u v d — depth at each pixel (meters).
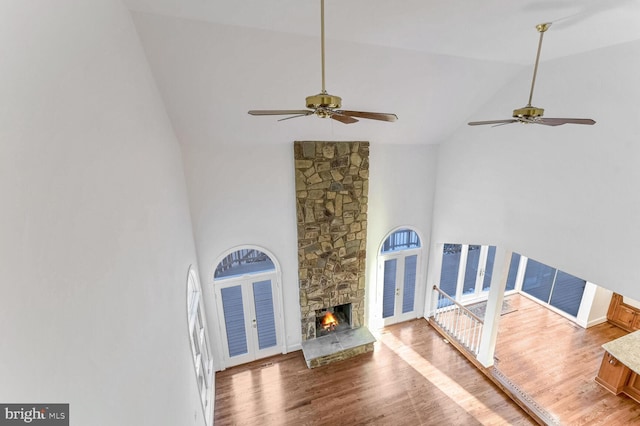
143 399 1.83
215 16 2.57
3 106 0.89
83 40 1.54
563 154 3.66
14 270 0.88
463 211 5.38
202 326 4.55
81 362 1.20
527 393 4.57
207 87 3.42
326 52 3.23
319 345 5.50
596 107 3.27
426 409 4.40
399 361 5.37
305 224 5.07
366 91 3.96
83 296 1.27
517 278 7.55
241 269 5.16
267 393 4.73
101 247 1.50
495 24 2.68
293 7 2.40
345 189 5.16
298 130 4.51
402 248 6.24
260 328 5.40
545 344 5.68
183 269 3.48
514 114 2.72
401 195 5.79
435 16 2.54
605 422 4.10
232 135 4.29
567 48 3.27
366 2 2.29
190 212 4.45
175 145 3.90
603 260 3.32
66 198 1.22
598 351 5.47
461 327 6.15
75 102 1.39
